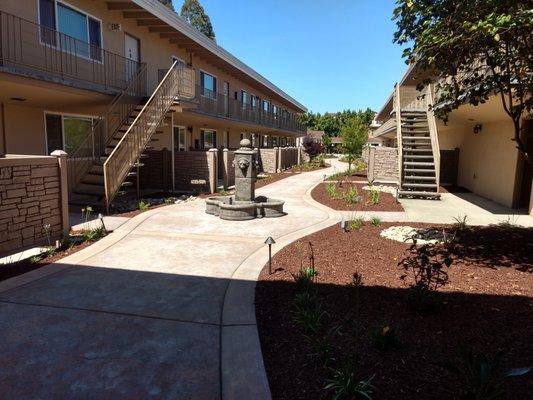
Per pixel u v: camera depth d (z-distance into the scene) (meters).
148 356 3.33
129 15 13.96
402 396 2.66
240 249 6.64
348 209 10.64
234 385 2.89
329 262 5.69
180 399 2.78
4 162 5.66
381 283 4.76
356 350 3.06
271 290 4.71
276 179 18.98
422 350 3.22
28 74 8.57
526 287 4.57
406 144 14.61
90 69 12.36
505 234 7.28
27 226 6.09
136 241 7.15
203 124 22.81
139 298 4.57
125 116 12.86
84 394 2.83
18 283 5.01
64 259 6.04
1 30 9.02
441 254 5.96
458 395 2.62
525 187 10.95
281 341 3.50
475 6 4.41
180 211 10.15
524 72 5.07
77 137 13.16
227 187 15.18
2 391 2.86
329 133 71.12
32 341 3.57
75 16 11.70
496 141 12.49
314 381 2.90
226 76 24.64
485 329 3.54
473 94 5.95
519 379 2.80
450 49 5.15
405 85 21.05
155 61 16.25
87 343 3.54
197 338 3.63
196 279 5.21
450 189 15.53
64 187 6.75
